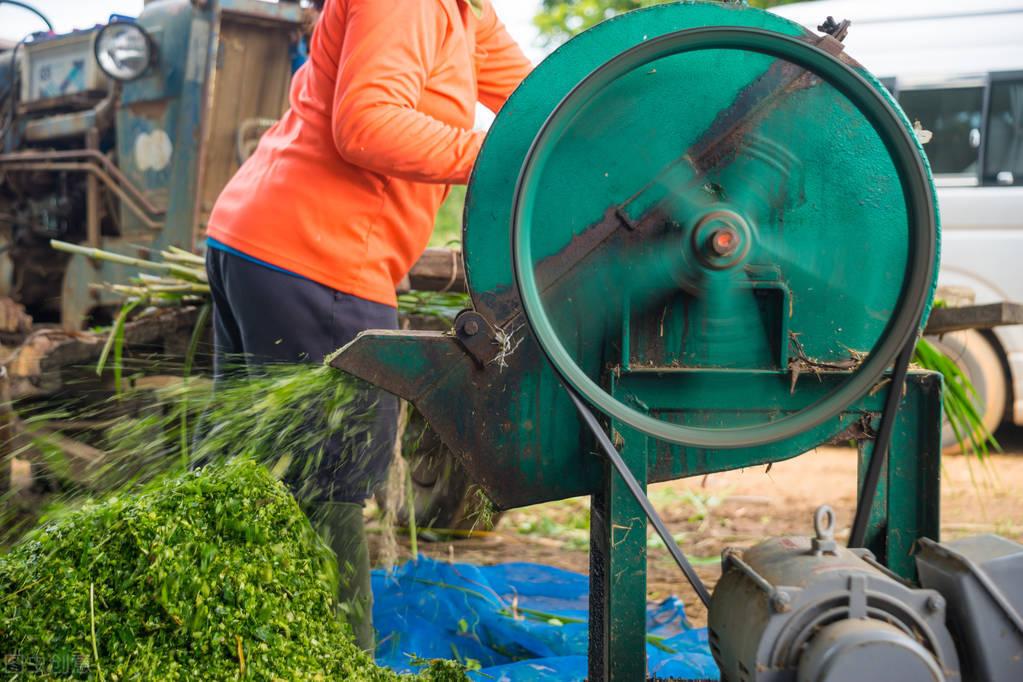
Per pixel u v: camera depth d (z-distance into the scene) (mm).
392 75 1990
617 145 1727
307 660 1683
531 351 1798
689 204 1736
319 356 2221
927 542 1661
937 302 2945
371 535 3477
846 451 6328
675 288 1759
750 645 1522
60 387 3600
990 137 5707
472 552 3924
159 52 4504
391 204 2205
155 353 3346
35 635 1633
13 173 5289
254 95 4582
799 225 1765
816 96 1729
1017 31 5754
